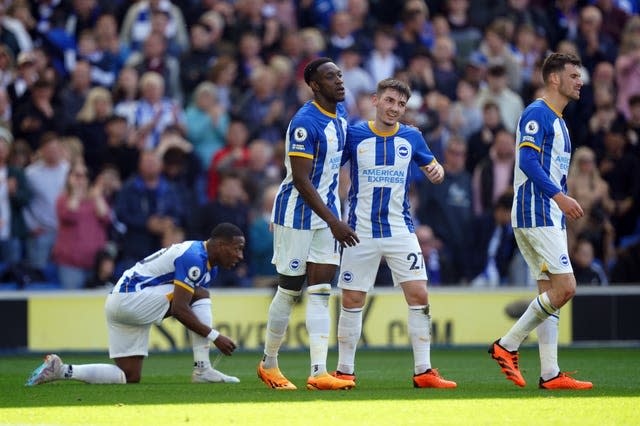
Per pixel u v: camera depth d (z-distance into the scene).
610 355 43.28
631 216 52.56
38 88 50.31
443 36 59.41
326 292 26.14
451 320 47.56
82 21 55.69
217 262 28.69
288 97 54.34
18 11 53.94
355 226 26.67
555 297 25.58
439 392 25.33
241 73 55.03
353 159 26.62
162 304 28.86
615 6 62.25
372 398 23.73
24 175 47.81
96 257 46.47
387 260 26.86
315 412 20.97
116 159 50.44
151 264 29.11
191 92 54.31
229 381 29.34
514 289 48.06
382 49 57.03
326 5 59.72
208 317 29.25
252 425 18.94
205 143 52.38
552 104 26.09
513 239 49.56
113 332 29.11
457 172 50.94
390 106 26.25
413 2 58.94
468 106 55.69
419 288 26.59
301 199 25.83
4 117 50.09
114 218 49.22
